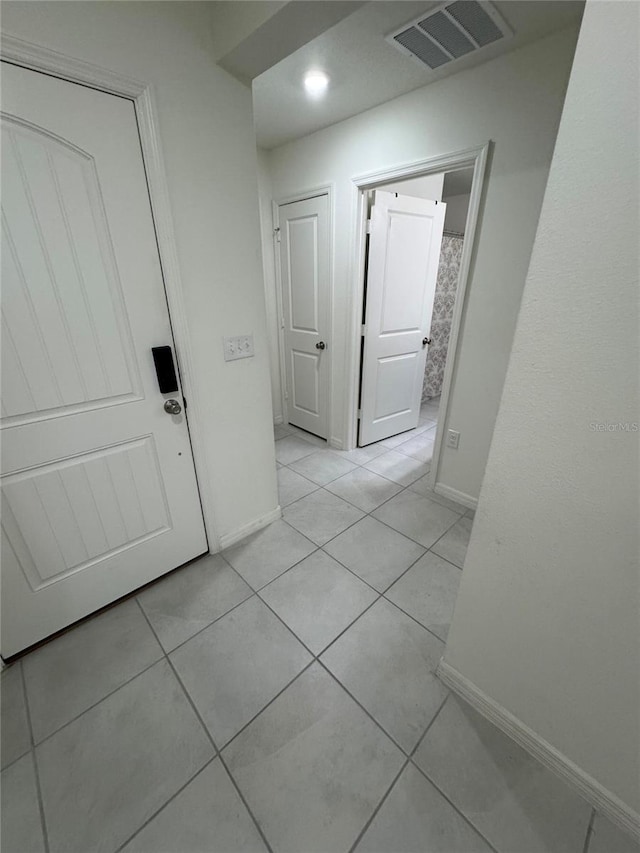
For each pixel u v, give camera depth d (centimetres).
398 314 282
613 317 66
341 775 105
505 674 109
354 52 154
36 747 111
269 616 154
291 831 94
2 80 95
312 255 272
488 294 186
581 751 98
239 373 169
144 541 160
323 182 246
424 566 181
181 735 114
